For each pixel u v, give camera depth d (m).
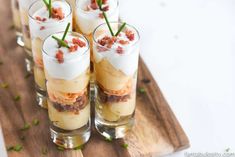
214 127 0.64
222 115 0.65
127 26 0.57
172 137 0.60
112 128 0.60
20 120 0.62
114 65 0.54
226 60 0.73
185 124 0.64
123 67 0.55
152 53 0.74
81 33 0.62
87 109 0.58
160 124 0.62
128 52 0.54
